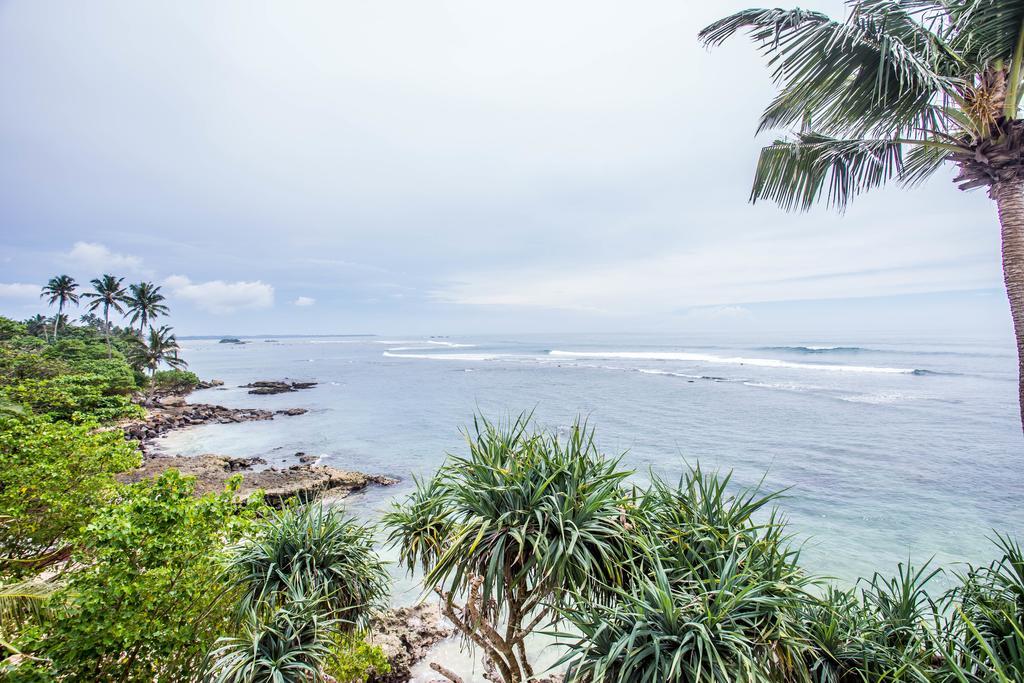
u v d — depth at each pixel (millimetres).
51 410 15930
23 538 6941
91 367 41500
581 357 88438
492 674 5297
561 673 7305
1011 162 4223
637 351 94688
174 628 4945
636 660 2773
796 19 4211
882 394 35938
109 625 4570
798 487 17078
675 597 3146
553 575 3586
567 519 3605
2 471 6871
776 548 3732
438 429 30094
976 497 15656
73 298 63438
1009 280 4297
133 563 4855
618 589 3162
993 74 4273
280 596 5039
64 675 4586
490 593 3584
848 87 4402
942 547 12359
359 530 5715
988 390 36188
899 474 18094
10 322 40094
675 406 33844
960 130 4836
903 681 3260
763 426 26719
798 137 5293
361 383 58406
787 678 3199
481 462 4047
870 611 3943
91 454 7586
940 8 4512
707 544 3713
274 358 123625
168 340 55094
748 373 53656
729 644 2750
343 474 20031
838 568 11461
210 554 5270
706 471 18922
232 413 38688
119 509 4965
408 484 19812
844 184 5195
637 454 21500
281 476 19828
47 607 4953
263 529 5410
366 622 5730
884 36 3873
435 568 3771
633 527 3793
